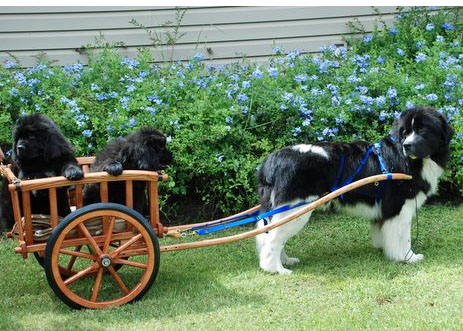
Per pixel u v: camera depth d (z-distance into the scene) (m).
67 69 5.39
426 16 6.25
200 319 3.31
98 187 3.62
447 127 3.91
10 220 3.71
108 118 4.85
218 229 3.71
